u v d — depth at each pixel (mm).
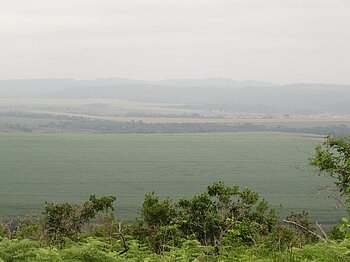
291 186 84688
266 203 18062
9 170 119438
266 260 8641
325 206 52594
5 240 7184
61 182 100250
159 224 17406
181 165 136000
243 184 89500
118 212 56562
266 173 110250
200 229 16406
